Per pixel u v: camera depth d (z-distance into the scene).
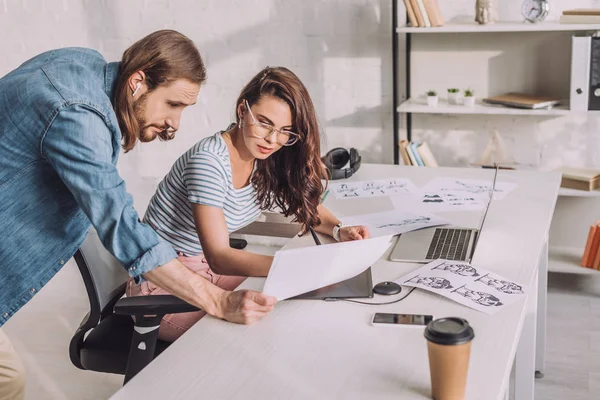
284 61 3.95
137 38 4.08
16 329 3.38
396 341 1.58
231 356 1.54
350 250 1.75
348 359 1.52
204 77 1.79
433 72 3.76
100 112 1.60
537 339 2.89
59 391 2.88
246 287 1.89
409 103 3.66
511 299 1.77
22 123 1.58
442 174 2.91
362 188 2.74
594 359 3.03
